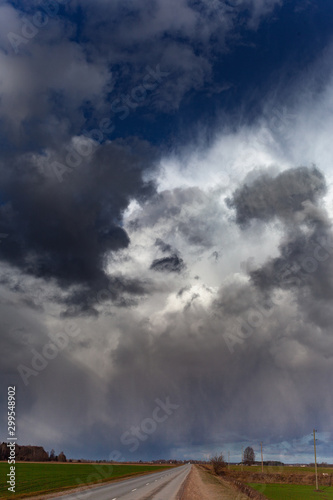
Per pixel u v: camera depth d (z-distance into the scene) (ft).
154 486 159.02
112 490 135.95
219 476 326.03
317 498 189.26
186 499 108.78
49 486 155.12
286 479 322.55
